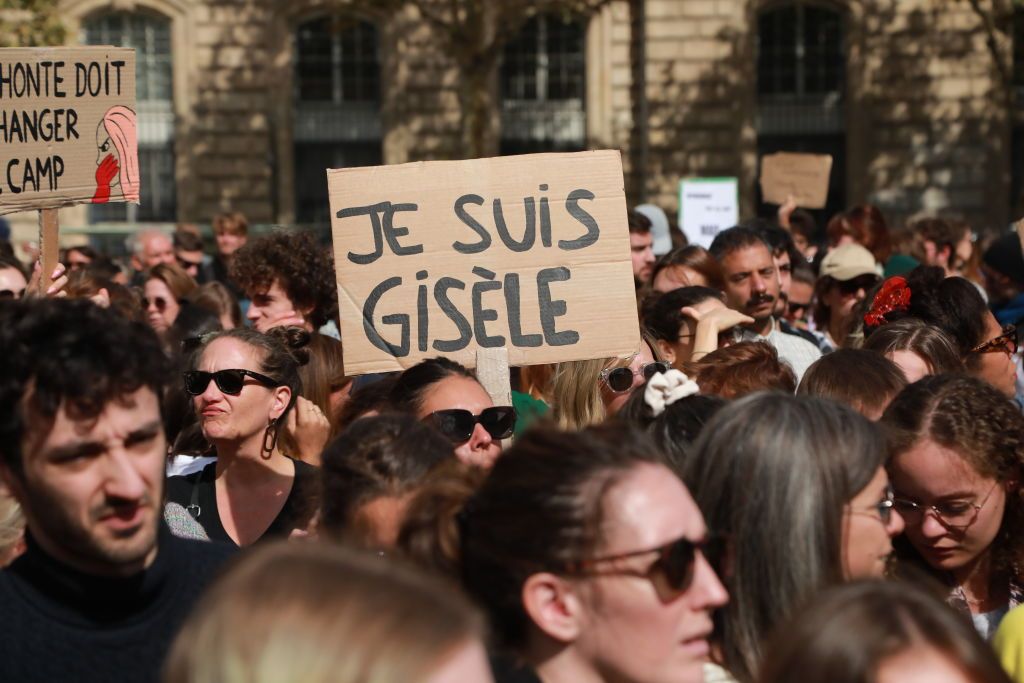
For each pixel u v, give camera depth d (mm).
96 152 6969
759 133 43875
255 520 6680
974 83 42656
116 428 3809
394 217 7059
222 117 43625
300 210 44719
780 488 4207
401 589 2443
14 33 32125
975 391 5371
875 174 43125
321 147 44688
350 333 6996
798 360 10250
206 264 18953
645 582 3650
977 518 5270
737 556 4223
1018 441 5281
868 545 4309
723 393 6805
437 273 7023
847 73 43312
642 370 7852
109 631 3973
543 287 7020
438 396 6246
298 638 2330
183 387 7512
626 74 43844
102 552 3844
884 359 6457
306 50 44438
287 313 9953
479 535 3844
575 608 3719
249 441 6695
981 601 5539
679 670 3680
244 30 43469
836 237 15297
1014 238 10680
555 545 3689
